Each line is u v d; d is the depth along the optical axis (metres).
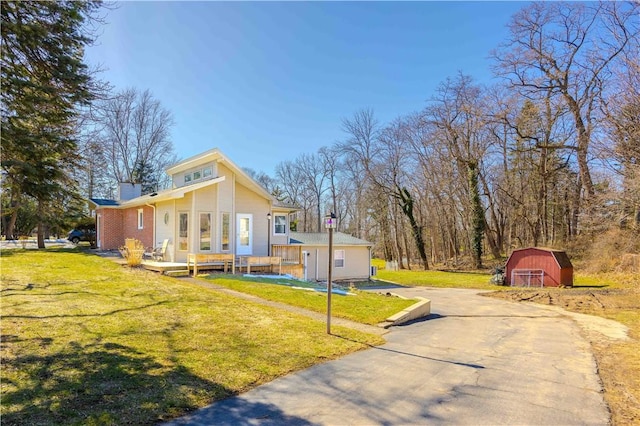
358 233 46.09
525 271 21.55
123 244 24.12
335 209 50.56
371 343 7.07
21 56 5.82
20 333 5.64
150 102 36.38
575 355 6.95
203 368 5.00
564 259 20.78
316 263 23.83
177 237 17.02
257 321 7.73
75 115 6.79
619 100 15.23
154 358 5.16
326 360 5.86
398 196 34.94
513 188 33.03
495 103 26.55
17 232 36.75
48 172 6.68
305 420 3.79
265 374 5.03
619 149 15.41
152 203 19.06
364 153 36.53
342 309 9.95
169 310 7.92
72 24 6.04
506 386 5.07
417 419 3.91
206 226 17.27
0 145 5.78
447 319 11.15
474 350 7.14
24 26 5.41
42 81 6.14
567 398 4.67
